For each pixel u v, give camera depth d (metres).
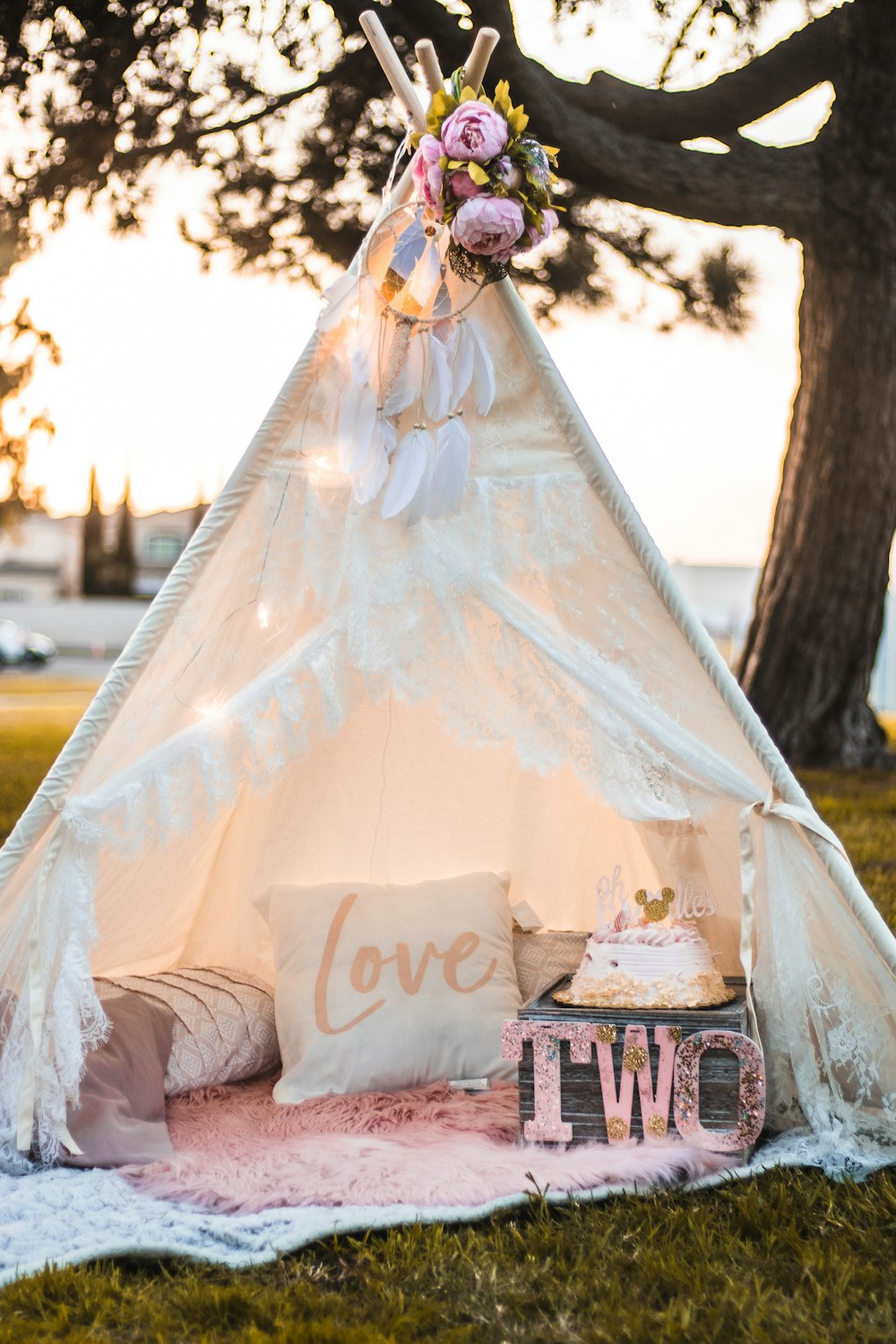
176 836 2.98
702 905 3.29
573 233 9.19
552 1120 2.95
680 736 3.03
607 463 3.02
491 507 3.08
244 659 3.05
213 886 3.95
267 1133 3.11
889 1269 2.39
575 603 3.06
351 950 3.58
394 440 3.08
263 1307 2.24
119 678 2.87
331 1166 2.81
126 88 7.31
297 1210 2.61
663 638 3.01
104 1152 2.92
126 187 7.80
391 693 3.83
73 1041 2.85
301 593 3.05
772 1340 2.12
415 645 3.07
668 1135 2.90
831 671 10.13
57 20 6.89
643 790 3.00
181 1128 3.15
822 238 8.69
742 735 2.97
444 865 4.11
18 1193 2.70
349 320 3.05
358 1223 2.54
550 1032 2.96
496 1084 3.41
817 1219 2.60
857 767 10.02
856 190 8.38
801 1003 2.94
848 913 2.89
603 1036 2.93
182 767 2.93
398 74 3.12
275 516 3.04
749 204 8.32
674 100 8.00
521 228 2.89
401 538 3.09
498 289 3.05
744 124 8.23
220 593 3.01
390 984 3.51
